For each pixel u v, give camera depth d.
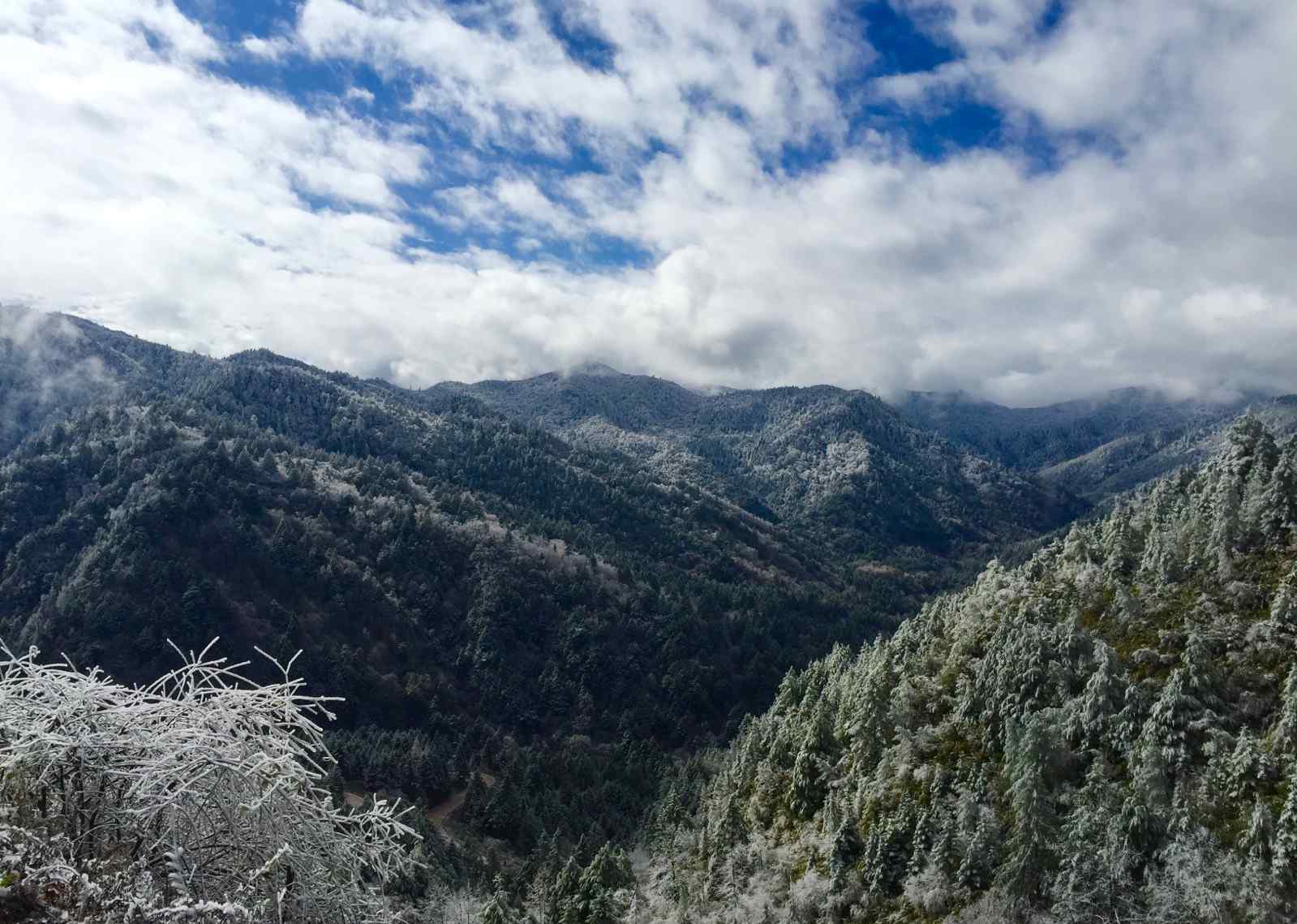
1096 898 36.69
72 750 7.82
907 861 47.38
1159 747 42.44
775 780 67.75
